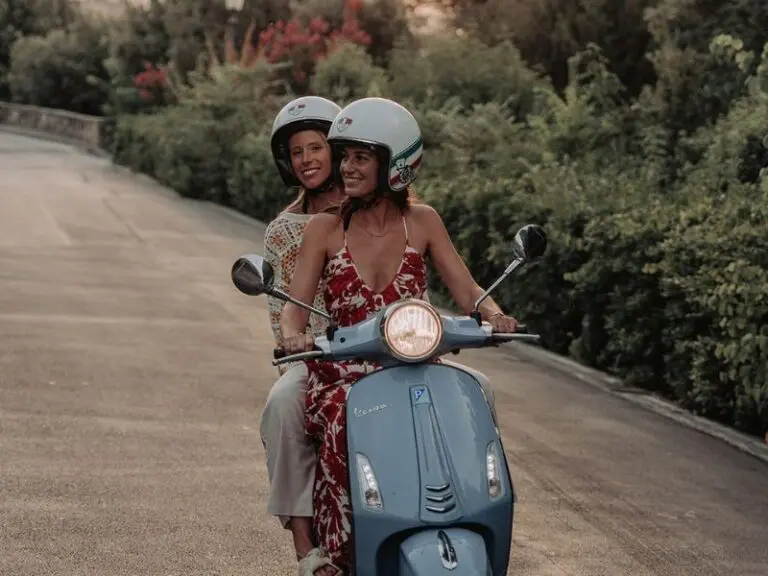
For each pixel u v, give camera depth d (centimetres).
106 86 4069
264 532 629
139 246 1869
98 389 940
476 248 1325
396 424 409
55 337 1137
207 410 891
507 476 412
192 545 606
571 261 1131
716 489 752
